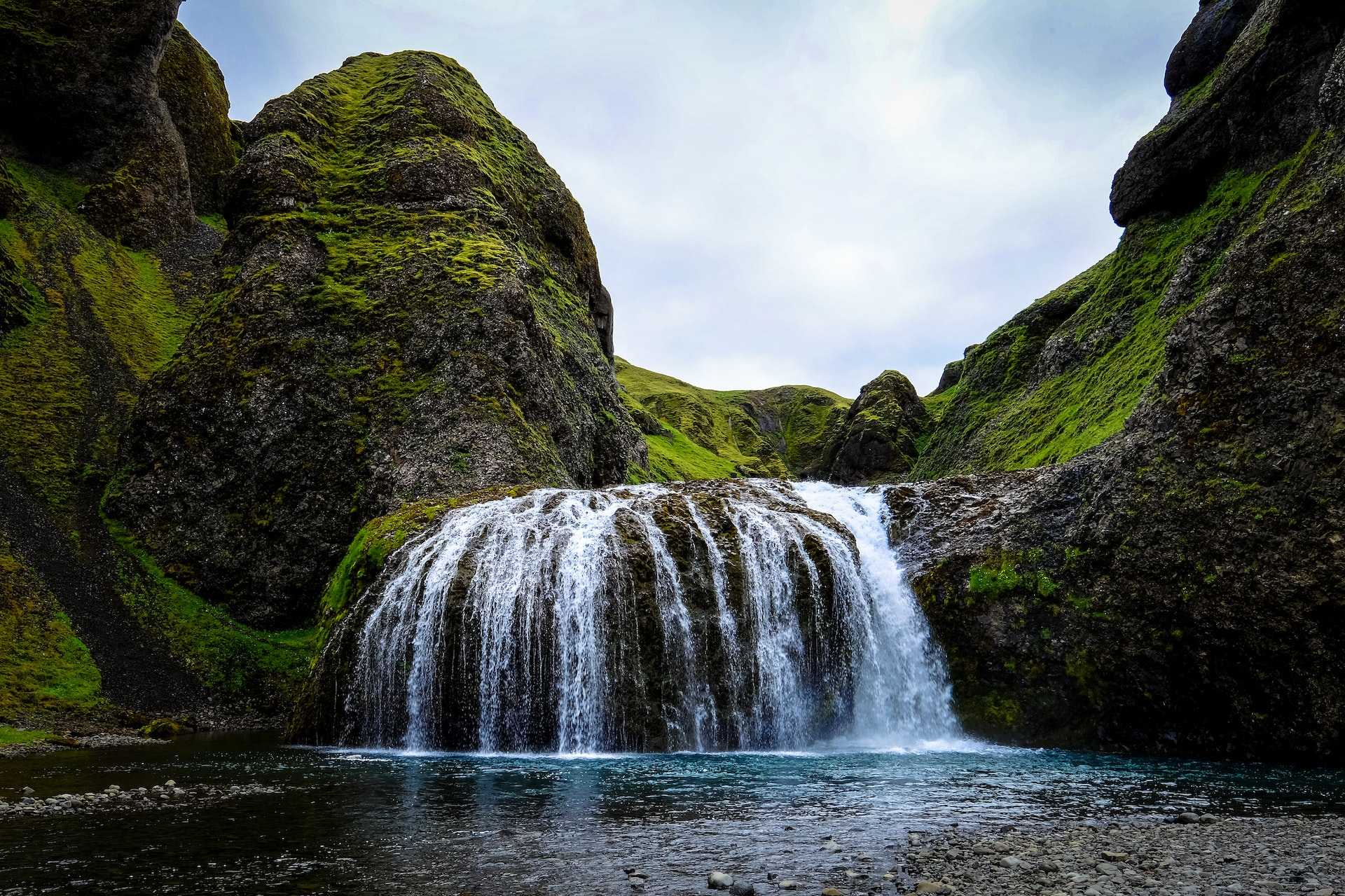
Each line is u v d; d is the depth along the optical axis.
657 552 29.67
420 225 63.00
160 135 86.25
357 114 75.19
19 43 77.38
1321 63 56.78
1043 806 16.34
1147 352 57.34
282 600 45.25
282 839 13.20
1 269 61.59
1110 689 26.41
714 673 28.47
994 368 100.56
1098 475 29.31
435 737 27.84
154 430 49.97
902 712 29.89
